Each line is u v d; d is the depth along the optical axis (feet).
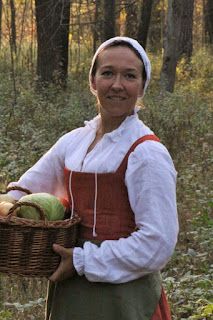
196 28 136.98
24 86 58.59
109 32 64.28
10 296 19.81
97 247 10.76
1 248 10.59
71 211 11.23
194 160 37.96
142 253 10.48
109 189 10.81
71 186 11.18
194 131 44.32
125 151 10.77
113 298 10.80
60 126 44.52
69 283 11.05
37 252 10.62
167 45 63.05
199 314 17.21
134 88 10.89
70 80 65.82
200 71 77.92
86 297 10.92
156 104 50.34
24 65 74.33
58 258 10.77
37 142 37.47
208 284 19.40
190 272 20.67
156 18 110.63
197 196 29.86
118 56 10.85
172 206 10.57
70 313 11.03
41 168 11.96
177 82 73.92
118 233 10.84
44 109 49.83
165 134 42.63
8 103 51.49
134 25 90.17
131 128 10.89
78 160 11.17
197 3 140.26
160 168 10.54
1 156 34.35
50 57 62.80
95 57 11.19
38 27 63.26
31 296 19.85
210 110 53.16
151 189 10.48
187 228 26.23
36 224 10.55
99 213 10.93
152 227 10.43
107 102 10.93
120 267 10.61
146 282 10.96
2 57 77.20
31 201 10.87
